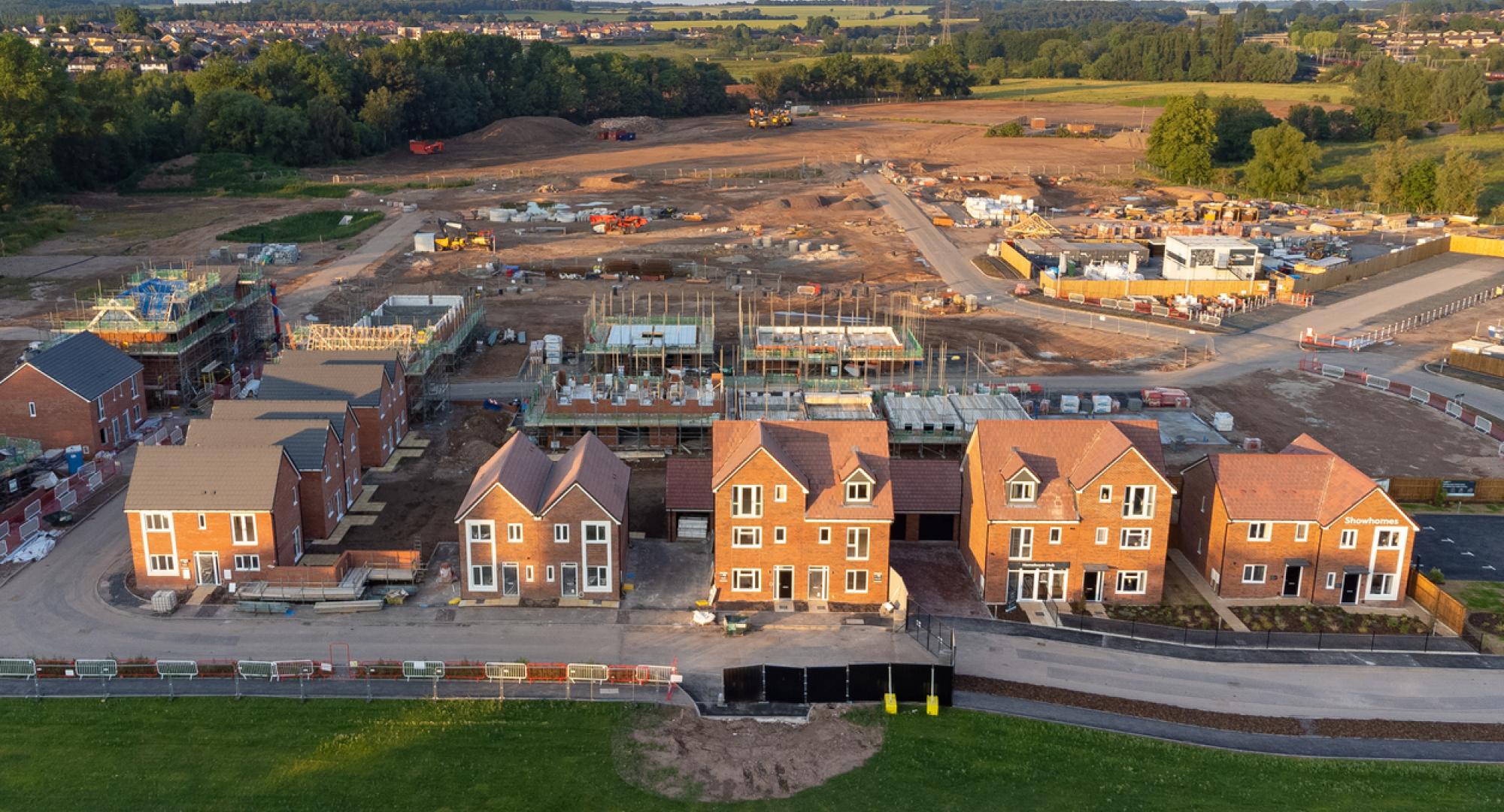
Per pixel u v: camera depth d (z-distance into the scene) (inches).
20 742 2031.3
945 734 2105.1
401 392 3585.1
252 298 4416.8
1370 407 4069.9
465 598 2603.3
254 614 2527.1
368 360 3479.3
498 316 5162.4
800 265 6215.6
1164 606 2632.9
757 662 2357.3
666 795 1910.7
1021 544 2615.7
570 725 2112.5
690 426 3545.8
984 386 3993.6
